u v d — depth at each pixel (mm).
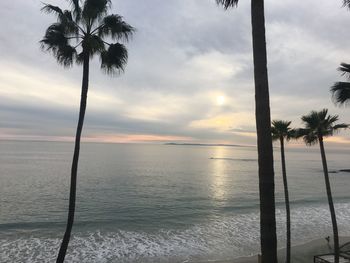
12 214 37719
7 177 69938
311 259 24766
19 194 50281
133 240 28266
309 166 143000
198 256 24688
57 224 33219
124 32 14875
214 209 43125
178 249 26125
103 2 14148
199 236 29953
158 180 73062
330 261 21781
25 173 77688
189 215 38969
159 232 31141
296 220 36562
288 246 21328
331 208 19969
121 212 40250
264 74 7918
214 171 101750
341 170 116688
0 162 108438
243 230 32094
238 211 41812
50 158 136750
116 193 54062
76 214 38406
